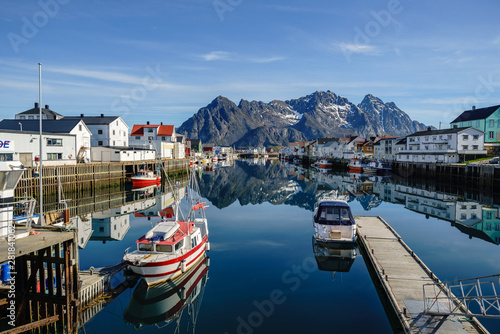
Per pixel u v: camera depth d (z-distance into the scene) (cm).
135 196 4512
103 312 1381
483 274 1698
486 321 1261
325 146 12525
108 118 6788
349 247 2206
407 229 2688
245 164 13762
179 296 1519
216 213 3538
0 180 1129
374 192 5056
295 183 6438
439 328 1102
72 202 3797
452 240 2352
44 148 4028
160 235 1688
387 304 1426
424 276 1559
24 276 1195
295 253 2127
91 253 2041
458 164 5869
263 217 3319
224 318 1316
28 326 1056
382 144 9612
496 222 2959
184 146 10169
